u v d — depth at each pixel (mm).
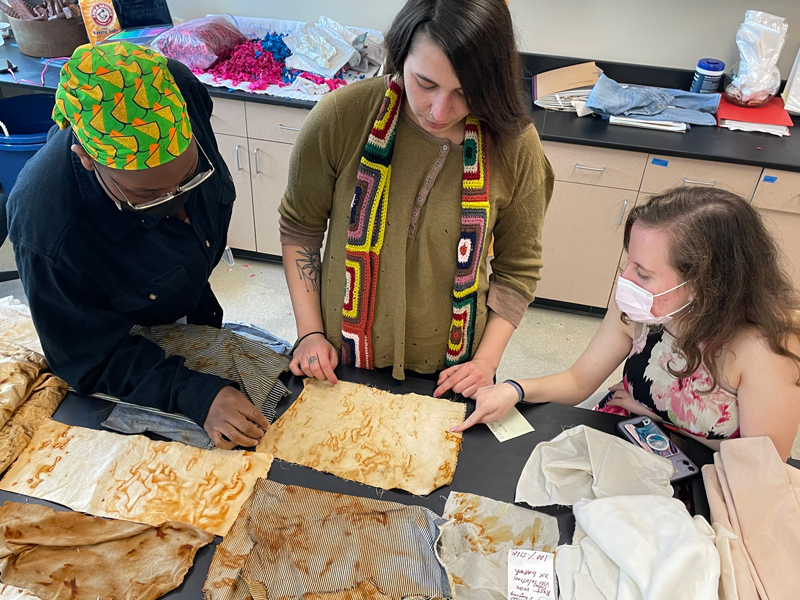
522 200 1245
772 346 1035
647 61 2660
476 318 1326
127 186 965
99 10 2672
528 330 2768
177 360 1188
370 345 1331
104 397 1202
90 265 1076
